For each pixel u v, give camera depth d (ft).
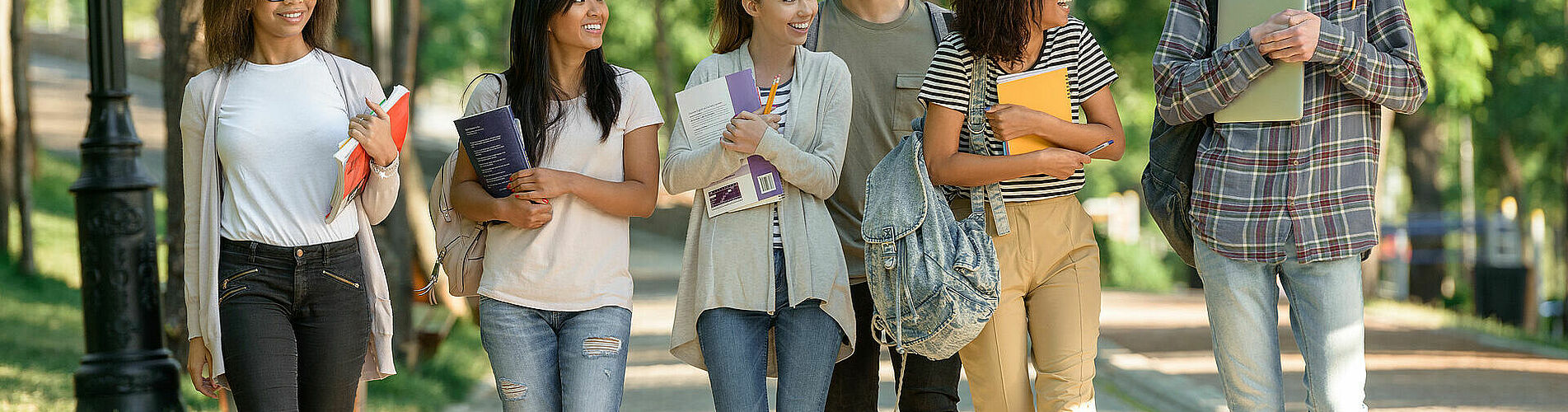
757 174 20.16
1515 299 98.37
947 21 23.09
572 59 19.90
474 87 20.42
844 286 20.61
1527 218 124.36
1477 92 72.08
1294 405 41.78
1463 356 58.39
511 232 19.90
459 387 45.60
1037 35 20.07
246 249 18.66
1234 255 19.94
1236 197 19.89
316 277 18.94
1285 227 19.67
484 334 20.11
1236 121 19.77
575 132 19.86
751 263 20.21
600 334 19.77
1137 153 109.40
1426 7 70.03
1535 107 89.45
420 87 164.86
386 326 20.12
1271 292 20.30
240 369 18.54
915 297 19.45
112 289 29.68
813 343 20.33
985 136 20.20
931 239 19.49
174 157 37.86
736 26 21.16
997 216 20.29
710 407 41.11
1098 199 183.73
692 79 20.95
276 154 18.75
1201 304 87.86
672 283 96.89
